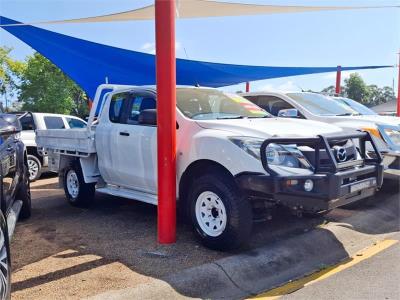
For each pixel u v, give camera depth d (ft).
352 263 16.10
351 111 28.89
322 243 17.81
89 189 23.49
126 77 40.34
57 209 23.94
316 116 26.53
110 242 17.49
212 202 16.24
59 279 13.78
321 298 13.07
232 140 15.66
